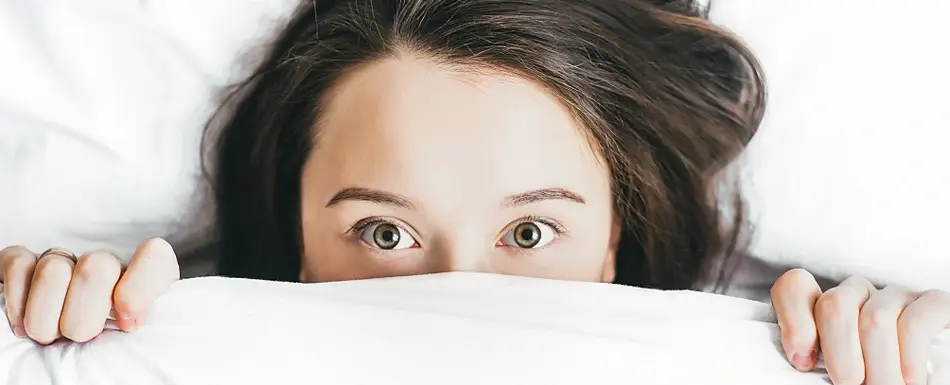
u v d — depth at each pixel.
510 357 0.53
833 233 0.67
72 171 0.67
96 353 0.52
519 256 0.68
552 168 0.66
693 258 0.70
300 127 0.67
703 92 0.67
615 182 0.69
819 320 0.52
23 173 0.67
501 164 0.65
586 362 0.53
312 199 0.68
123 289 0.51
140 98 0.67
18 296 0.51
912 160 0.66
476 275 0.57
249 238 0.70
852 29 0.65
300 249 0.70
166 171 0.68
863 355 0.51
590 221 0.68
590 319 0.55
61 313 0.50
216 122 0.68
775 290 0.54
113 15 0.66
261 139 0.68
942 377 0.52
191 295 0.54
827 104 0.66
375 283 0.57
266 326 0.53
